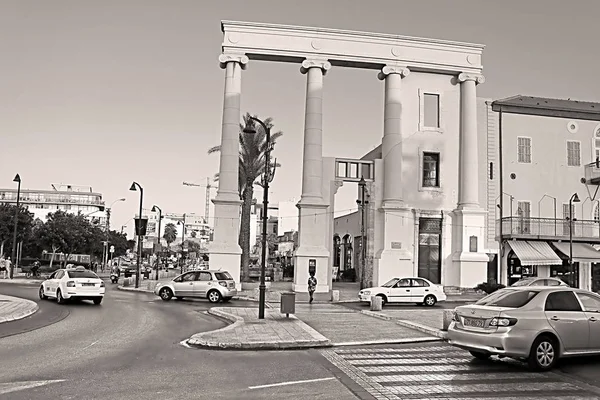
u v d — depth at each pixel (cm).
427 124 4056
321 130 3856
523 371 1045
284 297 2022
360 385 920
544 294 1086
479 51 4050
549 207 4097
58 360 1110
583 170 4175
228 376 985
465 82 4028
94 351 1237
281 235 10456
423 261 3909
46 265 6756
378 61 3938
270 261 9712
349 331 1697
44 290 2648
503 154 4103
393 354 1274
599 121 4244
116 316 2025
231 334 1523
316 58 3875
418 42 3984
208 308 2516
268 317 2053
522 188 4091
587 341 1071
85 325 1725
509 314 1035
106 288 3916
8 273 4606
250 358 1198
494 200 4053
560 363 1116
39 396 804
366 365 1120
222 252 3634
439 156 4012
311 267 3712
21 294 2936
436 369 1071
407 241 3841
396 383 938
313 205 3762
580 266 3966
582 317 1078
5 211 6006
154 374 991
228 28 3806
